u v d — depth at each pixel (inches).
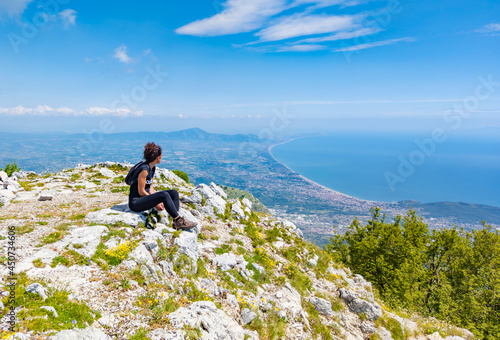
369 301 457.4
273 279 426.6
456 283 1389.0
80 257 274.2
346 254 1437.0
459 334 489.7
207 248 430.3
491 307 1218.0
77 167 977.5
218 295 321.4
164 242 353.4
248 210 731.4
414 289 1192.8
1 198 505.4
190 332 217.2
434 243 1450.5
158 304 240.7
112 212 391.2
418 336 453.7
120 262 284.8
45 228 342.0
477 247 1386.6
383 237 1373.0
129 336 196.7
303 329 337.7
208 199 625.9
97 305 218.4
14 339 156.3
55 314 187.6
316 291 457.4
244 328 285.7
